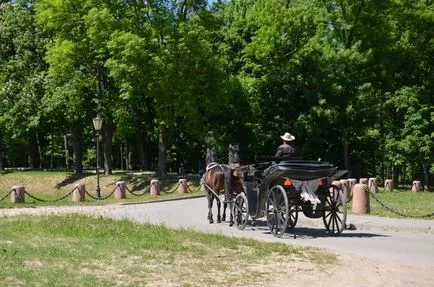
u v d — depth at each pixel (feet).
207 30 145.38
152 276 33.55
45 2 145.48
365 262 40.55
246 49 156.97
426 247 48.85
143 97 165.48
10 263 34.35
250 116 157.69
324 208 55.06
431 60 154.51
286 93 155.63
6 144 230.89
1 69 174.70
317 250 44.62
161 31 138.82
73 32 146.51
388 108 155.43
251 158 159.53
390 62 152.35
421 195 114.42
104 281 31.45
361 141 152.66
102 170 198.39
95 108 161.58
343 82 146.61
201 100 144.87
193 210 86.84
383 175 187.52
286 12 153.99
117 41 131.95
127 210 87.20
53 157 246.27
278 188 53.16
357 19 150.00
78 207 94.48
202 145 206.08
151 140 213.66
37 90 167.84
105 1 141.49
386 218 67.97
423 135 144.56
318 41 152.97
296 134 149.59
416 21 152.66
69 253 38.50
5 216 66.74
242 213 60.29
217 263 38.27
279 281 34.19
